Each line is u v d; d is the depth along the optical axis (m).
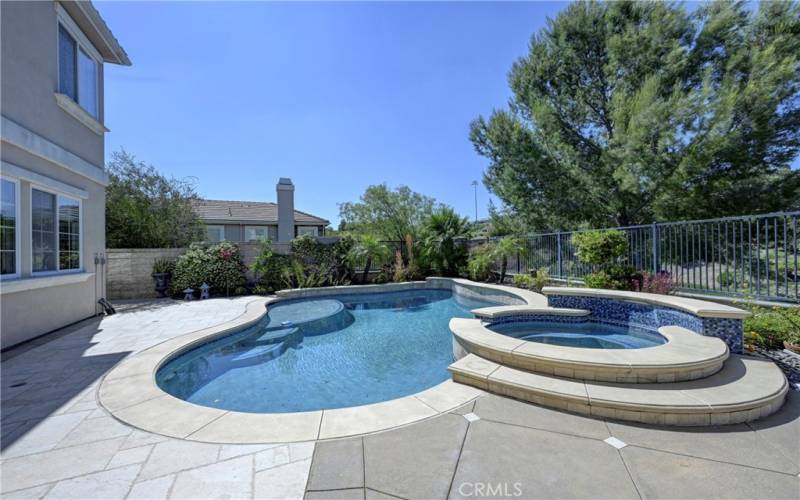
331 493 2.37
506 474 2.56
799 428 3.23
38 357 5.38
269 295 12.52
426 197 22.44
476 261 13.84
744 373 4.21
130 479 2.53
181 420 3.44
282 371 5.86
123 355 5.46
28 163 6.26
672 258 8.23
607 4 12.84
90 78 8.61
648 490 2.39
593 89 13.49
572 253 11.12
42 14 6.67
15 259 5.98
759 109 9.16
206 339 6.58
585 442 3.00
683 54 11.37
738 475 2.55
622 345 6.40
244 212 24.23
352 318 9.86
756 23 10.11
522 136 13.77
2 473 2.59
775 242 6.39
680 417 3.29
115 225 12.64
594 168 13.14
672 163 10.52
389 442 3.01
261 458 2.79
